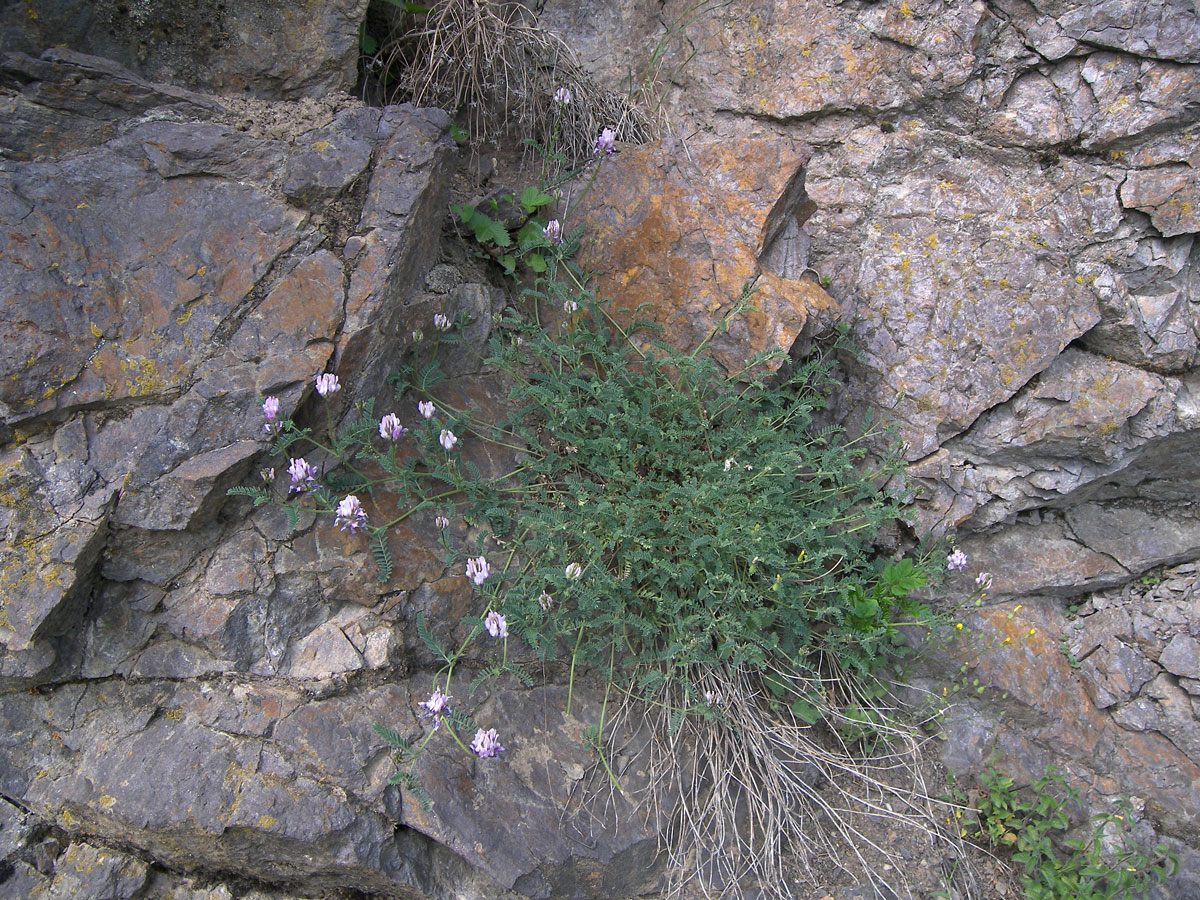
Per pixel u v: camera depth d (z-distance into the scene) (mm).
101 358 584
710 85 860
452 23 804
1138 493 786
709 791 667
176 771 567
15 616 545
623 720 663
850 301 792
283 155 646
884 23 775
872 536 744
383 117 685
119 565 592
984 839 738
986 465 770
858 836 696
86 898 560
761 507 674
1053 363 744
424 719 617
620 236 792
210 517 604
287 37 683
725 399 729
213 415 595
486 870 583
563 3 912
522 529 692
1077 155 751
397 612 636
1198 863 726
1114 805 747
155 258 610
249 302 619
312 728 593
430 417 667
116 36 642
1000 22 750
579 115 859
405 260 667
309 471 596
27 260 577
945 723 768
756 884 655
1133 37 713
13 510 558
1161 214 716
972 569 793
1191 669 751
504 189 815
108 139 625
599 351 728
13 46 605
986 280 756
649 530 674
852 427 795
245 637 605
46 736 581
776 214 769
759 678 714
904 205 789
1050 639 784
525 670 664
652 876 634
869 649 703
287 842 561
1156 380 724
